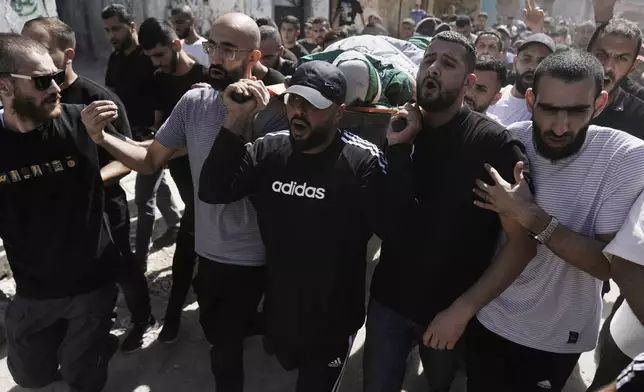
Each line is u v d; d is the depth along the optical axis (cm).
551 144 165
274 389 274
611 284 370
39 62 186
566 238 158
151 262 390
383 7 1387
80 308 220
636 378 101
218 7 1083
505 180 172
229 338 234
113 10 363
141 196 357
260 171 194
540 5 1925
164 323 299
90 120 198
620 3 1269
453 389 274
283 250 192
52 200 204
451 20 1194
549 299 178
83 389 240
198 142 225
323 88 171
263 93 185
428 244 188
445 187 182
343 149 185
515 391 190
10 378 270
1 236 209
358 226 188
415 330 209
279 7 1196
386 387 208
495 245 192
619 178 162
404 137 179
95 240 219
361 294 202
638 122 277
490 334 189
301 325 197
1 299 313
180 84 339
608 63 260
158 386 272
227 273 228
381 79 280
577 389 275
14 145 196
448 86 174
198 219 232
